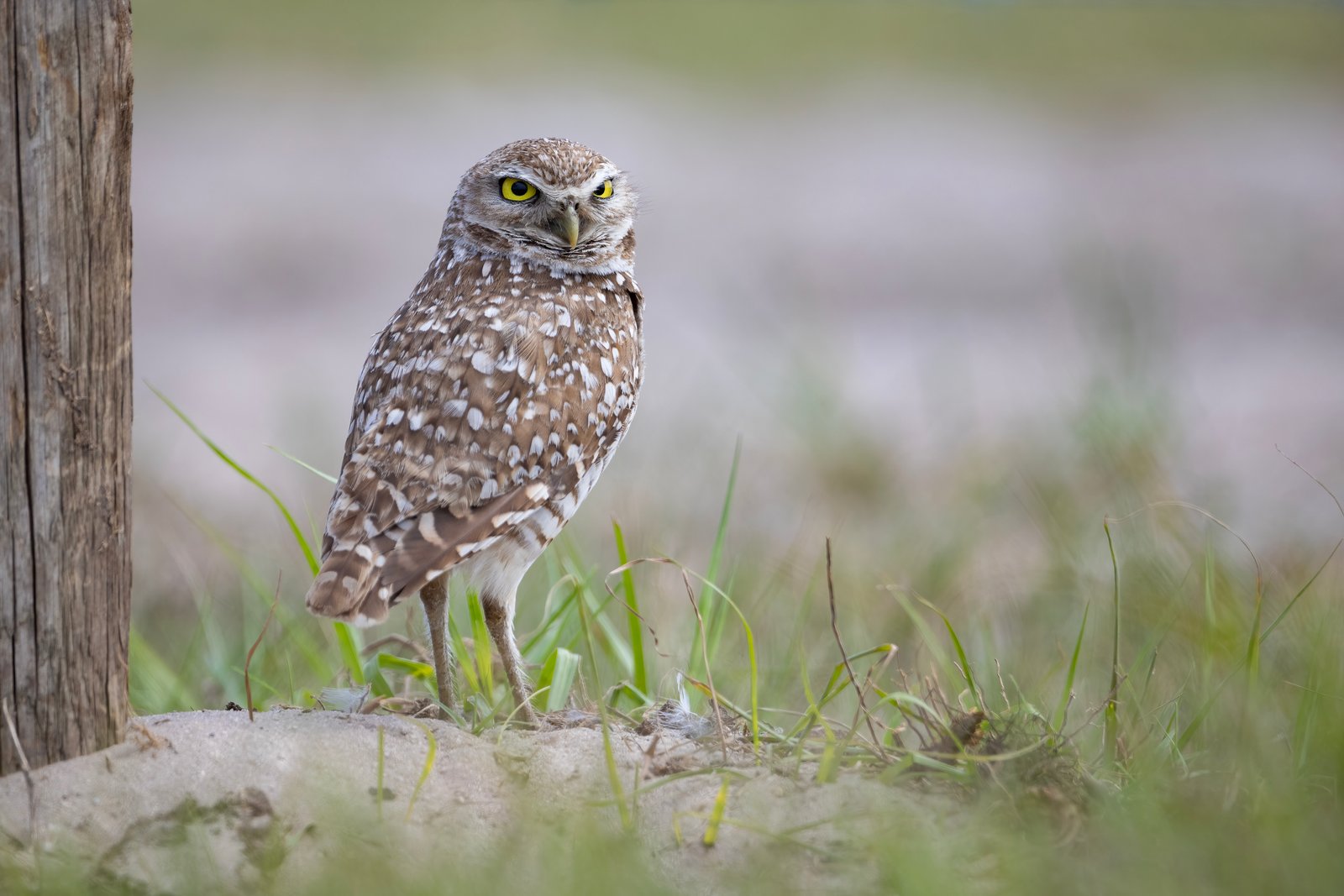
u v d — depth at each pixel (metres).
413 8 46.84
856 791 6.72
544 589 11.26
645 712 7.94
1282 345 24.36
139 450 18.33
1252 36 52.34
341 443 17.83
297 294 26.80
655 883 5.94
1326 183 34.62
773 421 18.92
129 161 6.50
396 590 6.98
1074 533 13.12
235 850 6.38
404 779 6.77
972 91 43.53
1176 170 35.66
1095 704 8.56
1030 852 6.10
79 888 5.92
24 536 6.43
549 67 42.22
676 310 26.08
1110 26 53.81
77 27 6.21
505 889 5.82
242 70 38.94
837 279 28.11
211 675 10.09
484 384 7.66
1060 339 24.41
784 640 11.19
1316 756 6.90
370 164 32.88
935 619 12.12
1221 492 14.56
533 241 8.45
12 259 6.23
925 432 18.81
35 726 6.59
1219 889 5.73
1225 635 8.62
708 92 41.56
